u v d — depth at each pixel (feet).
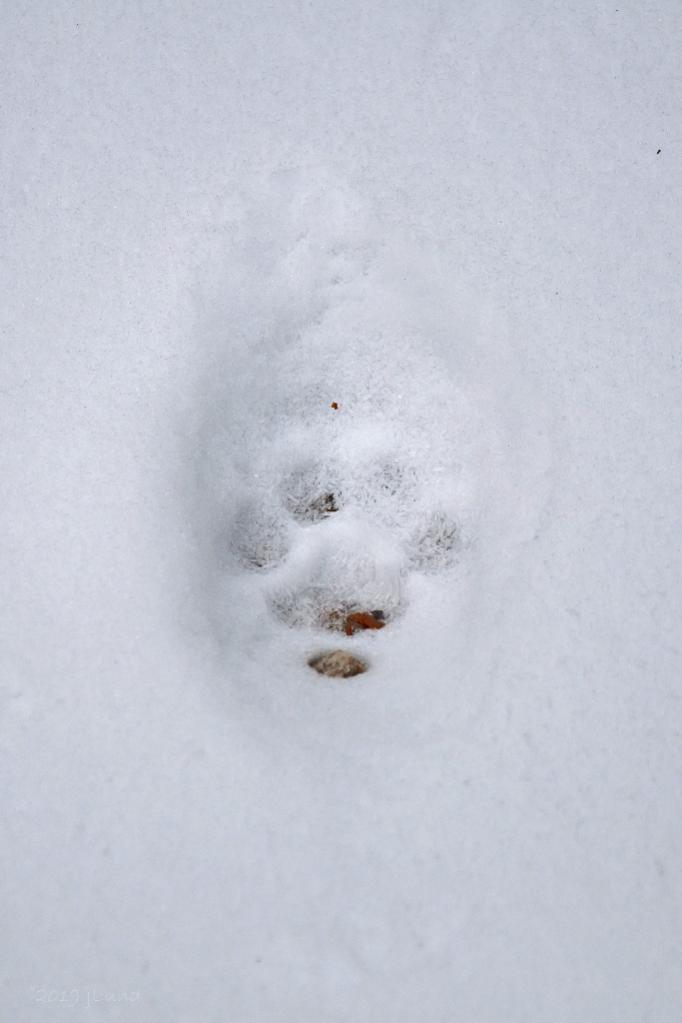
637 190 2.08
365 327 2.02
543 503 1.90
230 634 1.86
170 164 2.11
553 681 1.80
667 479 1.91
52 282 2.04
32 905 1.72
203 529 1.91
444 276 2.03
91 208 2.09
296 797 1.75
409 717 1.79
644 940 1.70
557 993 1.68
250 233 2.06
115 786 1.76
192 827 1.74
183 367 1.98
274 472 1.98
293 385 2.00
